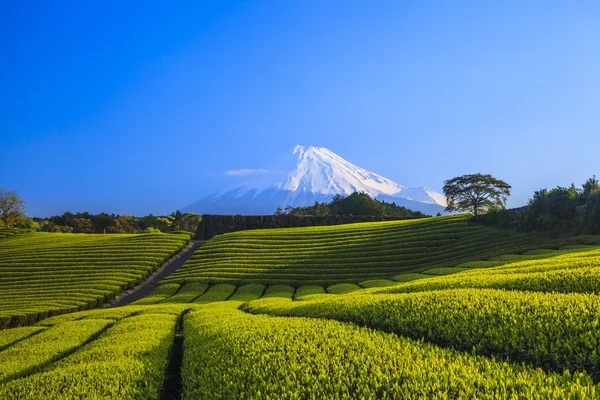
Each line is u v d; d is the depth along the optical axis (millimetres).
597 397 7770
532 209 53500
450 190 91375
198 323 22000
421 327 14078
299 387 9812
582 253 27578
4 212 109938
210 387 10969
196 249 72438
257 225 87375
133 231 134625
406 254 55562
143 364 14727
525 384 8758
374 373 10125
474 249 52156
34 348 20562
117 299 49969
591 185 49781
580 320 11758
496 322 12898
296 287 49000
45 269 58781
